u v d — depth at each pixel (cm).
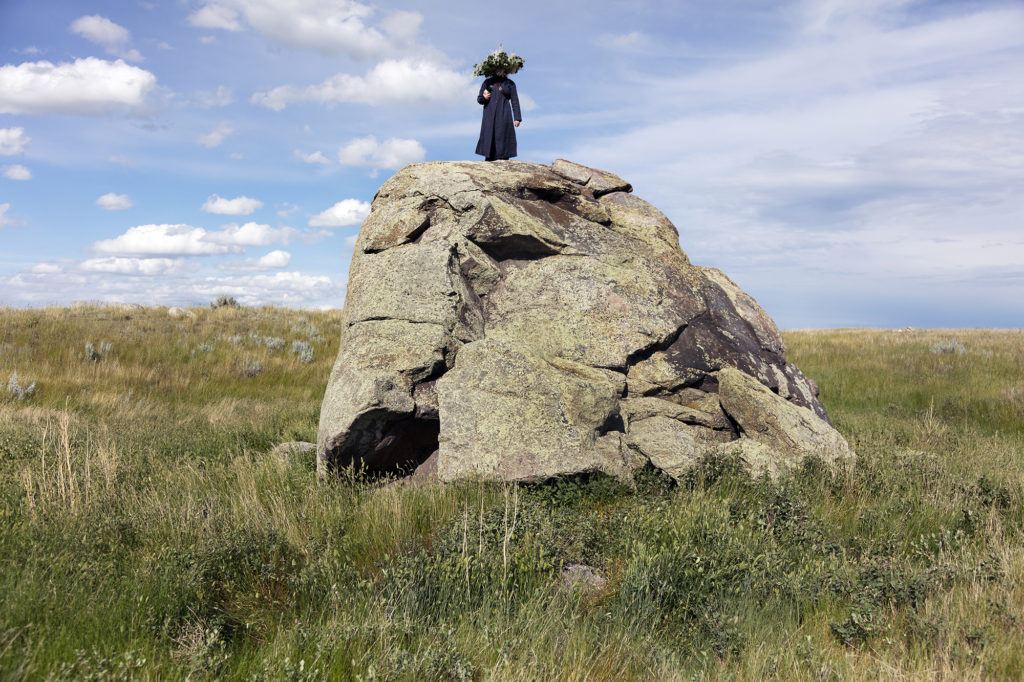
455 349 770
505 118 1255
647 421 783
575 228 947
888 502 623
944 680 333
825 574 467
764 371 920
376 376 702
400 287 829
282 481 701
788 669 354
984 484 670
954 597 429
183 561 457
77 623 371
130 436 1048
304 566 471
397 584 421
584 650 362
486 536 498
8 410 1334
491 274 889
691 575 442
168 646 361
